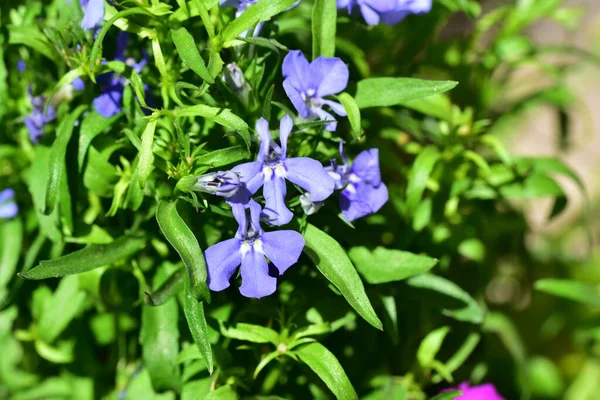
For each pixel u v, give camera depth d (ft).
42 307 0.83
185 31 0.68
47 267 0.69
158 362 0.75
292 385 0.80
